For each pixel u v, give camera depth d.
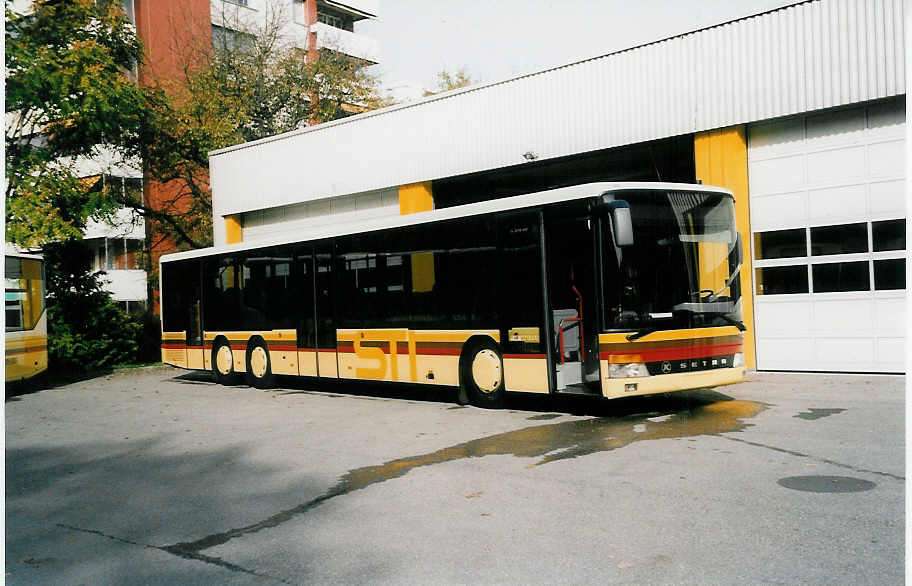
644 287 9.84
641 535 5.29
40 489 7.86
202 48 35.62
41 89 22.11
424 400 13.20
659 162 17.20
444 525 5.79
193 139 28.86
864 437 8.15
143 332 27.44
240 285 17.00
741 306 10.64
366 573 4.87
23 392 18.80
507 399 12.69
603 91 16.59
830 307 13.83
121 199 29.00
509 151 18.34
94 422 12.72
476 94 18.95
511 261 11.11
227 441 10.06
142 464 8.89
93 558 5.52
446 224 12.14
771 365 14.52
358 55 49.88
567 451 8.20
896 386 11.90
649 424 9.59
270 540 5.70
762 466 7.05
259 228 25.56
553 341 10.58
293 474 7.85
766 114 14.27
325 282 14.59
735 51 14.65
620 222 9.51
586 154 17.08
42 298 18.84
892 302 13.19
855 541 4.94
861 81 13.21
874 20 13.06
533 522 5.72
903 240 13.05
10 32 22.39
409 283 12.79
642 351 9.68
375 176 21.50
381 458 8.38
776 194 14.44
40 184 22.19
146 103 26.69
